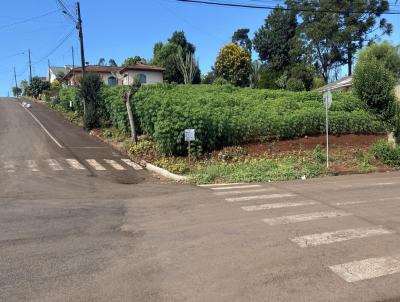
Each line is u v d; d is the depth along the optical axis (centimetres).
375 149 1942
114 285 559
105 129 2858
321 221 870
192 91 3453
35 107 4972
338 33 5741
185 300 513
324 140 2317
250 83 6688
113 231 820
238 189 1305
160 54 6875
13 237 779
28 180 1496
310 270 604
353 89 1989
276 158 1936
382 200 1084
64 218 931
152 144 2166
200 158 1941
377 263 628
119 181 1558
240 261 643
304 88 5019
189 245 726
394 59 2755
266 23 7056
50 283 567
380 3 5716
